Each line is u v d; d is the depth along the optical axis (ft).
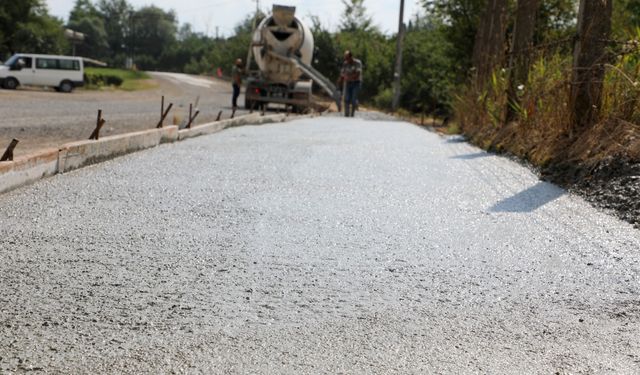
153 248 12.87
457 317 9.55
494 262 12.60
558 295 10.68
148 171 22.39
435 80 99.35
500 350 8.32
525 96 31.30
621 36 30.50
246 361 7.82
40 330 8.58
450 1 78.18
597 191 19.15
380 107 129.39
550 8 62.44
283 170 23.86
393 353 8.16
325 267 11.94
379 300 10.22
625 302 10.36
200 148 30.01
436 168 25.70
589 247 13.80
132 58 426.92
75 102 78.95
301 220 15.79
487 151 33.30
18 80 110.73
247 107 86.28
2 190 17.38
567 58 29.48
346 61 74.38
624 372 7.72
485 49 46.88
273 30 85.25
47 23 192.34
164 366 7.62
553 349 8.39
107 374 7.36
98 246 12.85
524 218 16.56
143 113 61.93
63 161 21.22
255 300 10.05
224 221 15.44
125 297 9.98
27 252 12.23
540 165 24.95
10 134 35.58
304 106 85.51
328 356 8.02
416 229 15.19
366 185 21.09
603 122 23.04
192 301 9.89
